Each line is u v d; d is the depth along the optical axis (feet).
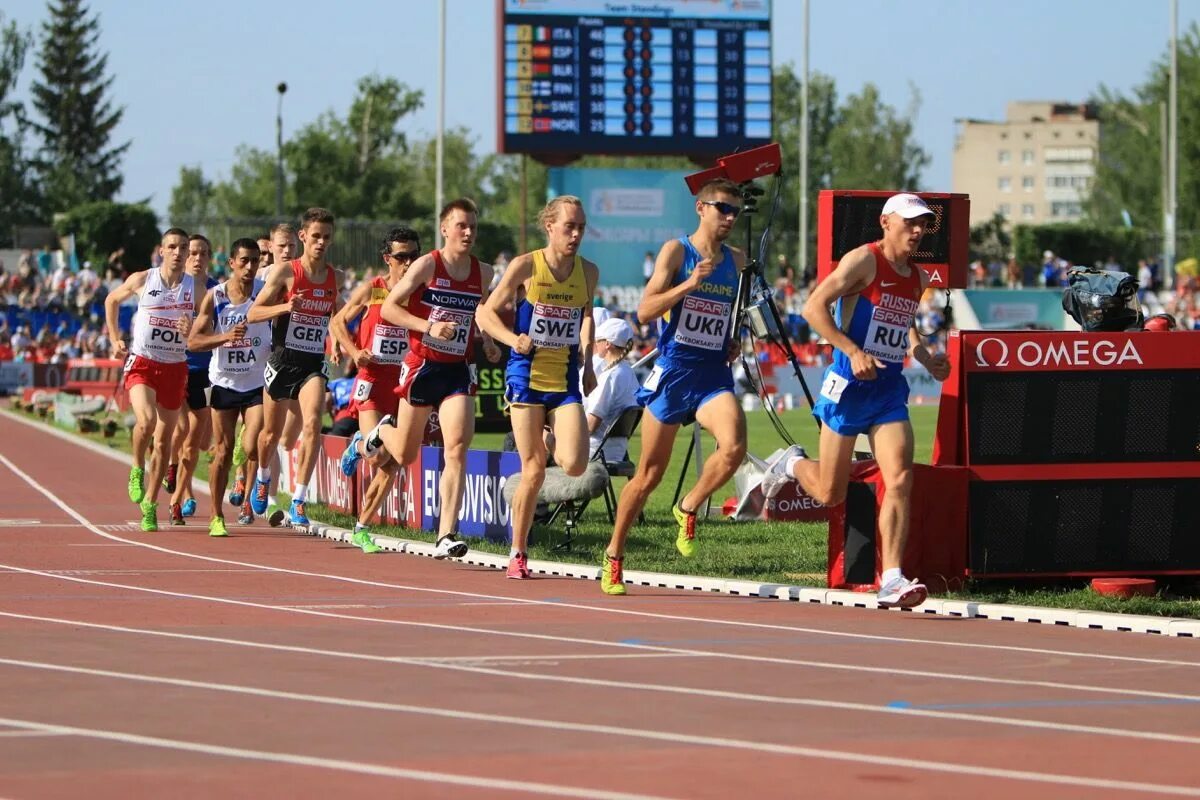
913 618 49.06
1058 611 48.21
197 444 75.56
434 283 59.47
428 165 607.37
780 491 76.28
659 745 31.14
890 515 49.96
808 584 54.70
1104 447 54.49
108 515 81.76
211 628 45.16
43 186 469.98
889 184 545.44
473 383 61.31
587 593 53.67
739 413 52.70
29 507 86.17
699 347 52.06
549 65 204.33
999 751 30.96
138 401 70.90
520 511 57.06
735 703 35.32
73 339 237.86
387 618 47.42
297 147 495.41
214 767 29.14
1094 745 31.60
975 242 327.67
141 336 70.90
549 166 219.41
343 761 29.66
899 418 49.85
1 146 464.24
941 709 34.94
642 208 229.66
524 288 54.90
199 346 69.10
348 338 68.33
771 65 208.85
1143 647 43.75
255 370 72.23
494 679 37.83
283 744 30.96
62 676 37.73
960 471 53.42
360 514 73.05
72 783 27.96
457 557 62.59
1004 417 53.78
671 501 86.84
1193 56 431.84
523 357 55.11
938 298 242.58
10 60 488.44
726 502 79.15
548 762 29.68
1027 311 247.29
